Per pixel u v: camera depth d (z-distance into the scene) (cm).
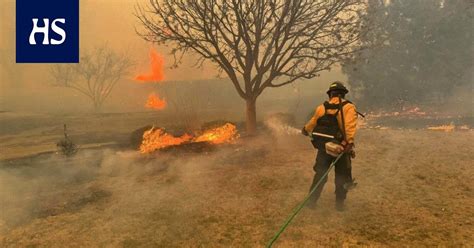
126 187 579
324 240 376
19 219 457
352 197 499
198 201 500
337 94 459
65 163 785
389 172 608
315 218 431
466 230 389
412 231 392
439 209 450
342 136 437
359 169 629
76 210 485
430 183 550
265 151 779
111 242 386
